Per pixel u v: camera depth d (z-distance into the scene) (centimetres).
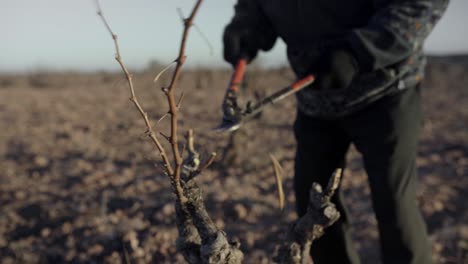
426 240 195
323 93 195
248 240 368
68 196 481
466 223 391
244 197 461
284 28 205
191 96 1453
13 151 716
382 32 166
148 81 1770
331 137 208
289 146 707
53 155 679
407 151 188
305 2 191
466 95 1469
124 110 1181
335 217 140
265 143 715
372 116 191
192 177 138
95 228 394
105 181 522
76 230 393
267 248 360
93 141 767
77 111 1180
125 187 501
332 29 190
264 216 423
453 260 333
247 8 220
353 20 186
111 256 348
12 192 501
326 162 211
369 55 164
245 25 217
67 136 828
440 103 1247
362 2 183
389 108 188
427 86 1827
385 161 189
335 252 212
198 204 137
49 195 486
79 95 1647
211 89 1734
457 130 820
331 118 199
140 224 394
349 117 197
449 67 2502
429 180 504
